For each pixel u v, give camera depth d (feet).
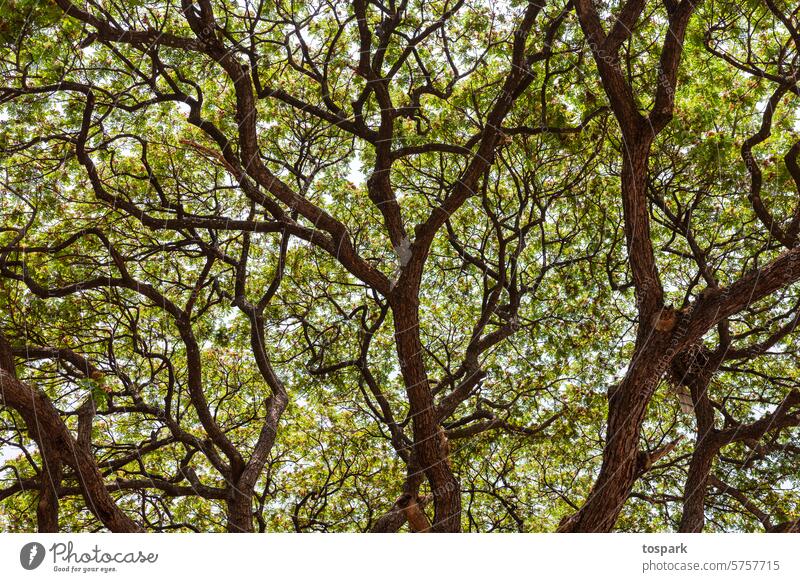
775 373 38.24
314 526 40.24
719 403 35.40
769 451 33.19
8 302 30.83
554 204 38.88
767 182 31.76
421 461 24.98
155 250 33.63
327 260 40.11
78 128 33.55
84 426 23.81
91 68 29.84
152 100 28.53
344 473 40.78
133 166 35.78
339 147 38.06
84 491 20.92
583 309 39.17
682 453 38.88
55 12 22.54
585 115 30.04
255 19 28.40
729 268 37.06
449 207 26.03
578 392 36.96
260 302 34.27
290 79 35.04
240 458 31.04
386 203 27.73
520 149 34.50
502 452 40.40
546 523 40.52
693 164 31.81
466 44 32.45
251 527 29.89
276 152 37.01
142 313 37.47
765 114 27.30
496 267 40.88
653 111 22.06
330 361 40.16
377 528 28.19
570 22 29.58
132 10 27.40
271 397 33.86
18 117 32.83
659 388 36.24
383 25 29.07
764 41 30.99
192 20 25.14
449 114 32.42
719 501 36.73
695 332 21.07
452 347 42.47
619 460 21.61
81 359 29.73
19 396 19.72
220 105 34.50
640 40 30.01
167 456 41.52
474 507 41.60
